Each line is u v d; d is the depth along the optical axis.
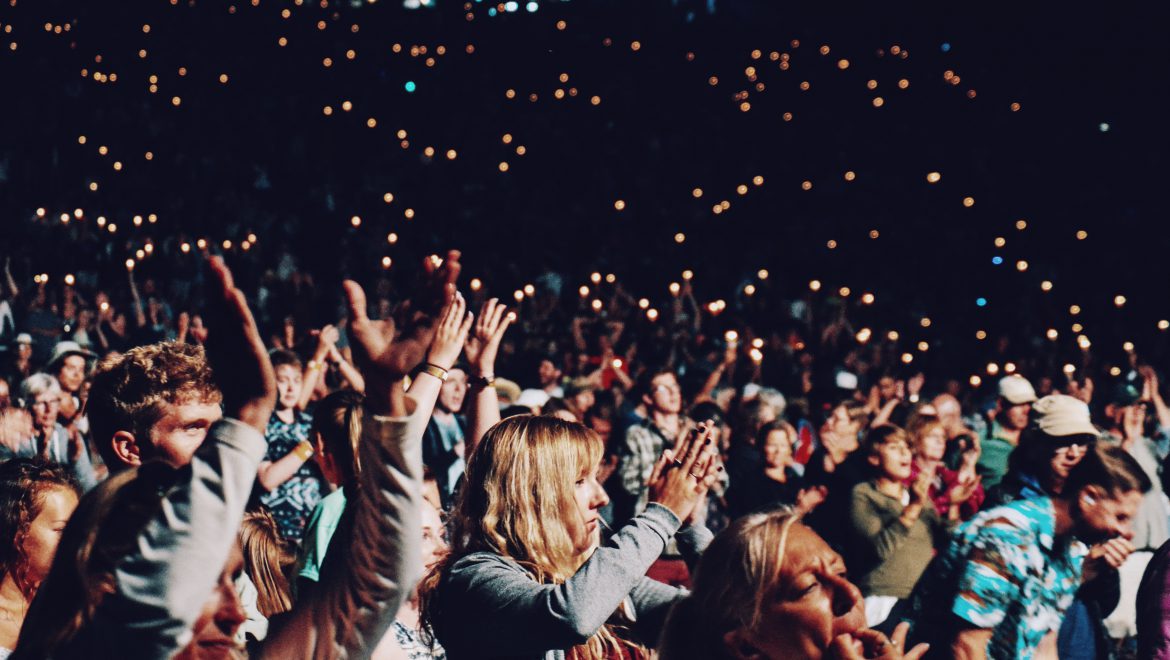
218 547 1.94
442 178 27.02
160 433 3.01
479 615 3.03
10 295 17.45
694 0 31.23
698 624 2.43
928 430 7.57
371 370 2.20
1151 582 3.87
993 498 4.41
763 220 26.69
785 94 29.19
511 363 16.34
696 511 3.82
